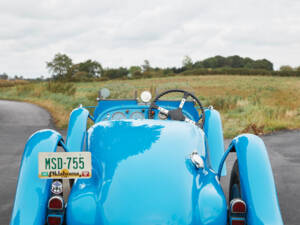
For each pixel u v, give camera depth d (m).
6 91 46.41
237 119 13.79
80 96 27.61
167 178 2.38
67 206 2.36
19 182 2.49
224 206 2.36
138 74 109.56
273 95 34.09
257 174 2.52
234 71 102.44
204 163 2.79
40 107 23.61
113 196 2.27
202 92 38.72
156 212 2.16
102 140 2.89
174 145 2.72
